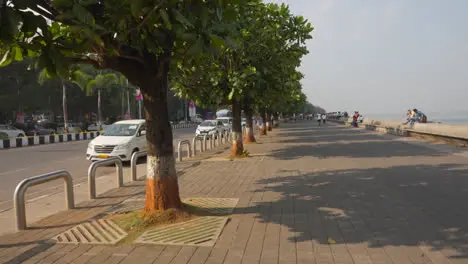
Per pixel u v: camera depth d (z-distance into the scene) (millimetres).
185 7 4613
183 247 4719
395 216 5945
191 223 5617
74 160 15836
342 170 10555
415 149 15820
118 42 4793
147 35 4734
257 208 6527
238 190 8164
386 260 4230
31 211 7164
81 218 6266
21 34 4344
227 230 5348
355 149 16438
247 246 4730
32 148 22062
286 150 16766
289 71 13469
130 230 5395
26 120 52094
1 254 4621
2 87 39594
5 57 4758
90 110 54625
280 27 13078
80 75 6043
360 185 8391
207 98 14008
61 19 4000
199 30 4715
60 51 4418
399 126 26109
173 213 5809
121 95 50156
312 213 6168
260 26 12914
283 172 10469
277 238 5000
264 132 30594
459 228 5312
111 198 7820
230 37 5305
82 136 31812
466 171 9938
